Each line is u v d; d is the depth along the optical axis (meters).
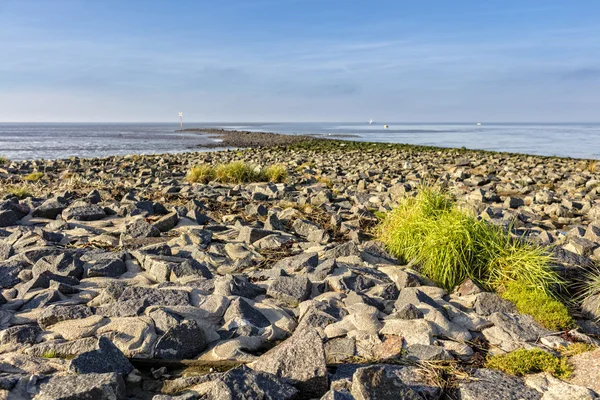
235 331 4.59
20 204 9.92
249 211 10.27
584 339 4.55
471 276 6.14
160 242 7.80
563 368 3.96
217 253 7.22
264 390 3.38
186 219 9.31
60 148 49.81
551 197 13.58
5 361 3.99
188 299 5.14
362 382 3.35
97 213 9.62
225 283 5.45
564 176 20.39
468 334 4.66
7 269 6.16
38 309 5.07
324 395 3.34
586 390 3.47
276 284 5.54
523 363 4.03
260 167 18.31
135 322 4.56
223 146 54.28
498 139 78.00
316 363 3.71
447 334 4.64
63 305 5.07
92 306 5.14
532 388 3.71
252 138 75.75
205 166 18.25
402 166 25.61
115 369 3.88
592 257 6.95
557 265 6.23
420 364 4.08
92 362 3.80
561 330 4.83
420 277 6.18
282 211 10.26
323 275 6.04
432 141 70.75
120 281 5.97
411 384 3.74
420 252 6.64
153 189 14.12
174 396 3.54
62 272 6.00
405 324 4.60
